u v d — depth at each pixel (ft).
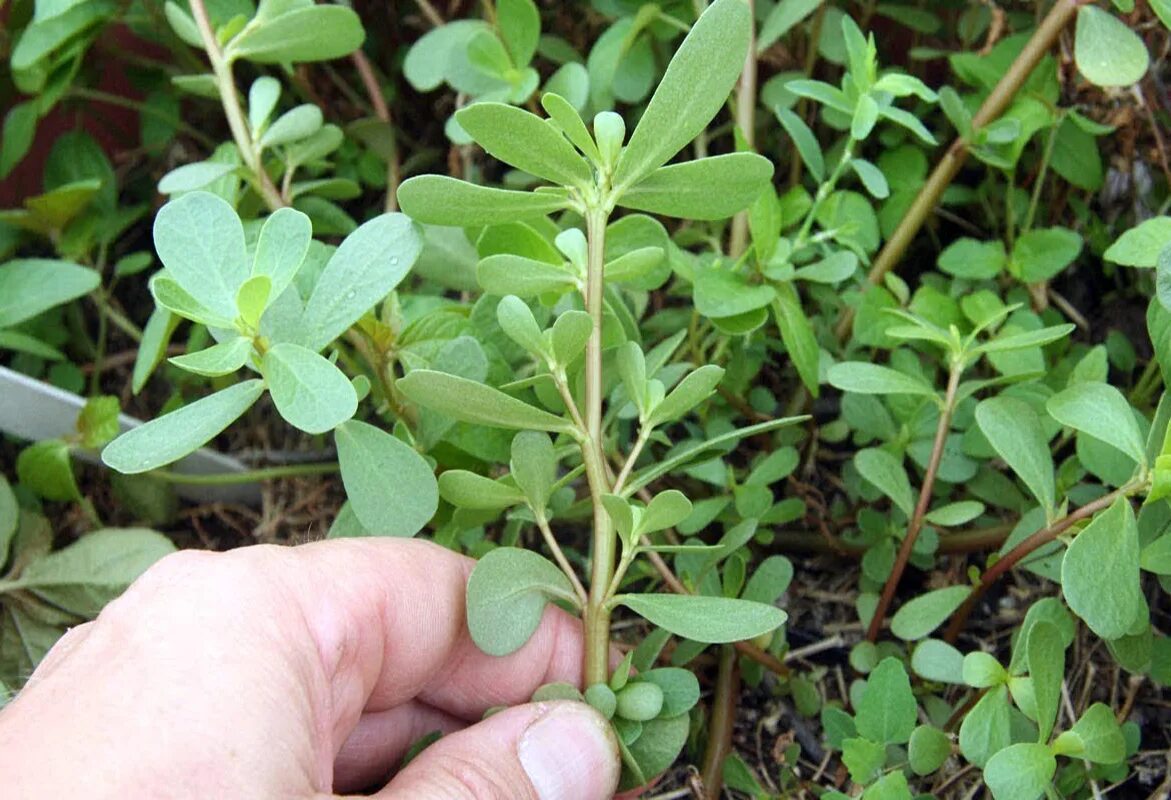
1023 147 0.96
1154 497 0.62
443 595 0.66
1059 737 0.61
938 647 0.68
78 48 1.03
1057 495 0.83
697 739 0.85
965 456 0.84
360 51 1.07
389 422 0.96
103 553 0.88
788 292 0.82
